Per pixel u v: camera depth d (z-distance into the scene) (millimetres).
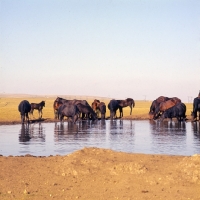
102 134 31469
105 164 13453
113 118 55250
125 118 54500
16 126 40531
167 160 14336
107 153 14922
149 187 11414
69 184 11969
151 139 27672
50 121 47875
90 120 51406
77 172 12914
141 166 12797
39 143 25328
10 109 71812
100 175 12656
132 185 11617
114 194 10930
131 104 57062
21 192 11242
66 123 45438
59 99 52656
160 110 51375
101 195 10891
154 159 14484
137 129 36500
